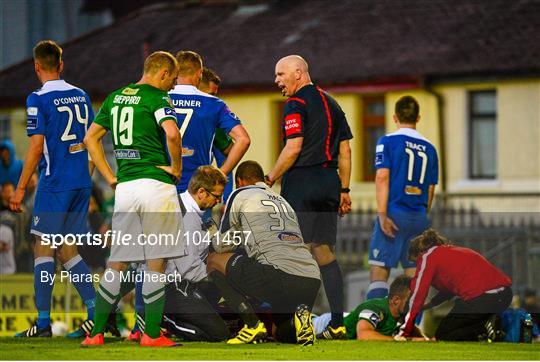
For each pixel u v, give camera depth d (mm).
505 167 102875
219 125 38125
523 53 104312
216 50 117375
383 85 105062
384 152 43656
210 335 36250
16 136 120812
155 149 33469
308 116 37875
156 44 123438
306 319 34938
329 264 38188
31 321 48844
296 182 37875
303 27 117438
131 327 47719
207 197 36344
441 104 104125
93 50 126250
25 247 50062
